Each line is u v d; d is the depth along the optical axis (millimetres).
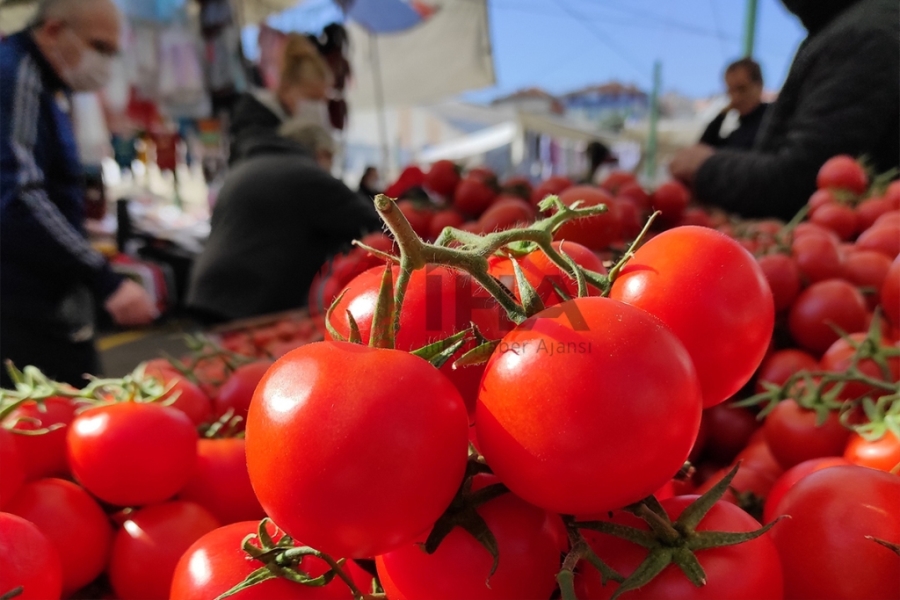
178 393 743
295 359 400
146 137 4828
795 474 625
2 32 1834
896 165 1557
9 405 668
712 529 435
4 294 1568
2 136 1491
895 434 625
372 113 6832
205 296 1904
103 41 1649
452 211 1512
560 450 372
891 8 1424
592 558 411
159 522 644
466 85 4516
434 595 430
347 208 1941
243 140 2117
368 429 358
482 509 445
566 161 7707
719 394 485
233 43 3500
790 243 1117
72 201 1783
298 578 493
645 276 469
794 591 491
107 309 1721
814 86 1496
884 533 474
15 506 606
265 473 376
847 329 956
